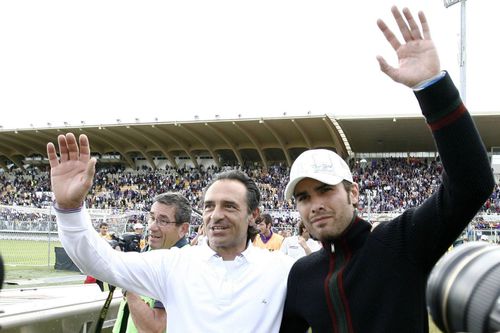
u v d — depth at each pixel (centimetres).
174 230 317
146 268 227
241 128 3500
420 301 186
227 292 219
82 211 209
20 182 4244
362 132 3428
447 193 176
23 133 3869
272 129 3462
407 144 3728
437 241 181
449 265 94
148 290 227
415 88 173
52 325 270
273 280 227
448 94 169
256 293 221
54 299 306
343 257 203
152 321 256
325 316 197
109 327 327
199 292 220
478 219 1827
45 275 1140
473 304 85
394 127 3291
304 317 208
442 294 92
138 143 4019
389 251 190
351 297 192
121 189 3909
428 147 3794
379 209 2916
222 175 243
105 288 592
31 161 4372
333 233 203
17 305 273
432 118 171
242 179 241
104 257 216
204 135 3766
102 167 4394
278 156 4034
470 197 170
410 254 187
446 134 169
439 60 173
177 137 3831
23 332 249
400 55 178
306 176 202
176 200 320
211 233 233
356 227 204
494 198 2845
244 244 237
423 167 3622
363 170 3672
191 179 3950
